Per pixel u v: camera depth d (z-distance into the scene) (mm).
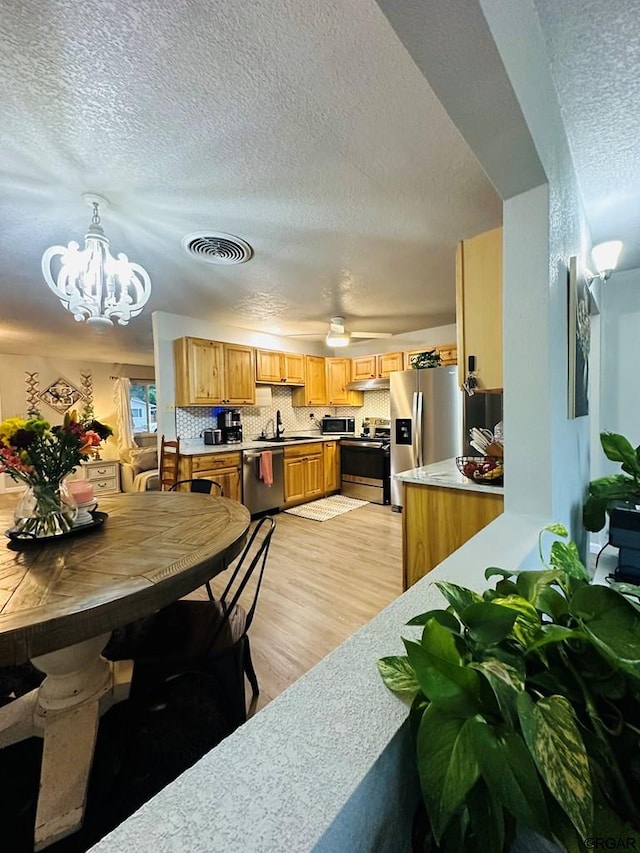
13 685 1705
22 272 2676
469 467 1966
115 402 6570
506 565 959
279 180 1671
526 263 1345
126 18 962
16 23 966
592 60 1175
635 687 462
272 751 438
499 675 441
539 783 371
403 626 692
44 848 1023
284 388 5418
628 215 2164
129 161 1527
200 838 346
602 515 1961
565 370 1581
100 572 1142
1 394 5820
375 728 468
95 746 1282
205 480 2859
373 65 1101
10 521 1729
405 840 479
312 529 3771
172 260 2520
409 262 2594
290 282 2979
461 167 1591
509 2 861
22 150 1449
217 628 1407
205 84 1162
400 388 4242
